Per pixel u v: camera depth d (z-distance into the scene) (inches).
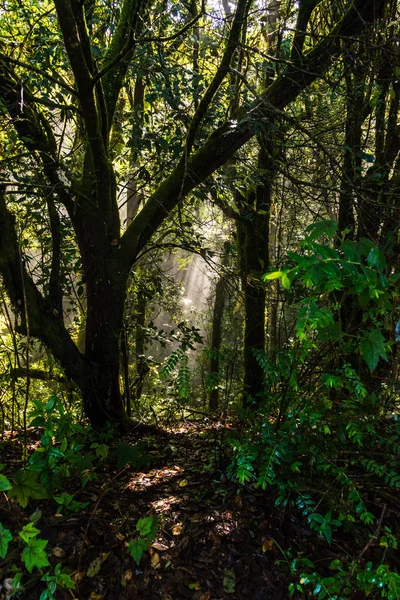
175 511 111.9
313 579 84.0
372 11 150.4
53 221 168.2
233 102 178.5
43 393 242.5
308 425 107.2
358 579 80.8
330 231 63.0
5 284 157.2
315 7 177.5
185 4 169.2
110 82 178.9
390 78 158.1
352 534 102.1
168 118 182.9
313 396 116.8
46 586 91.2
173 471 139.0
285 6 186.5
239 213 214.1
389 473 99.1
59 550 98.5
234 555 98.0
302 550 98.7
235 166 212.4
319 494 110.2
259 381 237.8
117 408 183.6
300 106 206.1
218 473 128.5
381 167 152.1
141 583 92.5
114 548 99.9
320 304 98.8
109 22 172.2
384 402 119.8
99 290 172.7
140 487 126.0
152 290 220.2
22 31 184.9
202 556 98.0
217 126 185.5
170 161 182.4
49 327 165.0
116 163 235.1
